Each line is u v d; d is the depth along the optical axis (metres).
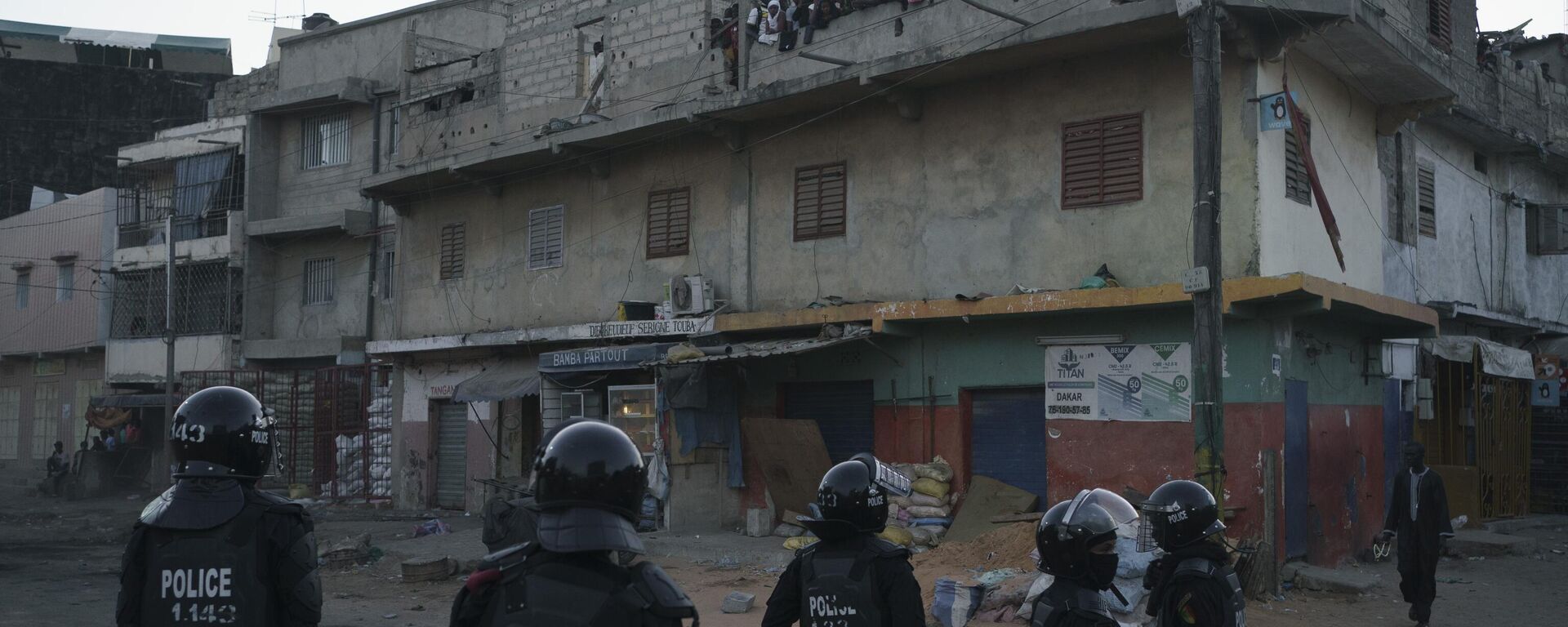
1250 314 12.29
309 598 4.12
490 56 21.56
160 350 29.50
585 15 19.91
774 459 15.34
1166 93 13.01
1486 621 10.78
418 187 21.50
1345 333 14.57
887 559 4.40
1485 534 16.08
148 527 4.02
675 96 17.62
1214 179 11.12
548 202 19.78
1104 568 4.00
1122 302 12.59
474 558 14.19
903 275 15.09
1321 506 13.41
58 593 12.91
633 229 18.36
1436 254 17.73
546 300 19.64
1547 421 20.44
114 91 41.16
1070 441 13.53
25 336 35.81
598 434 2.91
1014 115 14.20
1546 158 20.34
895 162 15.27
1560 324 21.47
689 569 13.64
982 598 10.20
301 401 25.38
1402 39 13.39
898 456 15.09
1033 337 13.95
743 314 16.14
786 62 16.09
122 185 31.20
